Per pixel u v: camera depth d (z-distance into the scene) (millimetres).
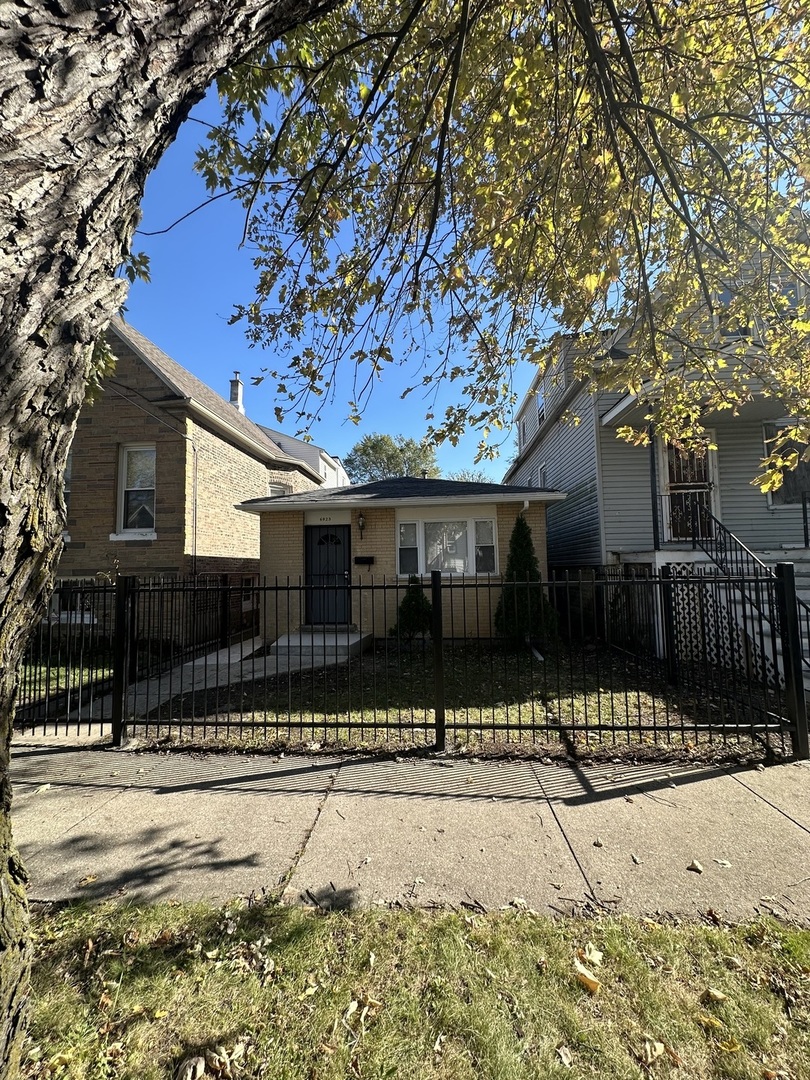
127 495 10547
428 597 10844
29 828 3215
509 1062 1705
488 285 4719
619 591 9594
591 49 3064
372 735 4828
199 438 11062
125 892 2582
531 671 7137
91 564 10320
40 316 1129
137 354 10406
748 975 2027
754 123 3588
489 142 4215
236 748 4574
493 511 10984
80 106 1089
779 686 4484
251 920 2375
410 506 11047
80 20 1049
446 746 4516
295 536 11281
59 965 2135
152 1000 1973
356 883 2635
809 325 3936
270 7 1557
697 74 3619
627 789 3650
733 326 4590
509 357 4738
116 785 3855
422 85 3973
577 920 2350
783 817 3215
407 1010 1910
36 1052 1764
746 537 9930
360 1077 1676
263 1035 1830
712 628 7441
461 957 2141
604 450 10594
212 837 3086
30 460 1181
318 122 4156
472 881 2637
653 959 2113
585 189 3590
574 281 4164
